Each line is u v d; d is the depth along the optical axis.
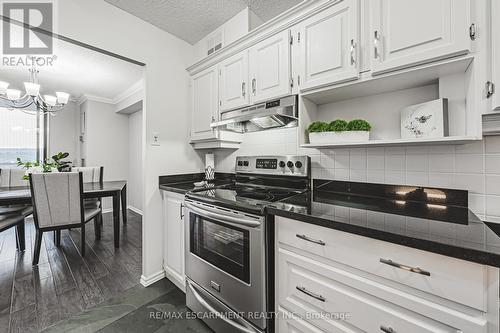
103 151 4.52
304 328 1.06
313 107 1.60
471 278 0.66
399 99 1.33
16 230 2.62
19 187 2.93
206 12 1.90
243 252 1.26
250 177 2.00
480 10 0.86
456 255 0.65
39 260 2.39
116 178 4.71
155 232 2.04
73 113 4.81
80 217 2.45
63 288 1.88
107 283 1.97
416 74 1.08
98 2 1.69
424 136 1.16
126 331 1.43
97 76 3.30
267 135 1.99
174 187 1.92
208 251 1.49
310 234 1.02
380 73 1.11
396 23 1.03
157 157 2.07
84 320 1.52
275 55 1.52
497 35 0.82
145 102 1.99
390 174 1.36
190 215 1.64
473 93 0.90
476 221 0.89
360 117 1.48
